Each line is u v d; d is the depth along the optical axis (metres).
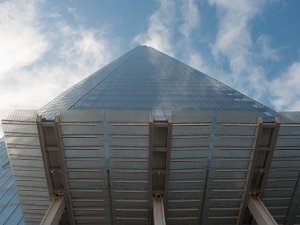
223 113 19.70
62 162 19.83
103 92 44.53
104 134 19.50
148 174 19.98
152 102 38.31
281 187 21.06
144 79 55.41
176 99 40.38
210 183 20.48
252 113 19.55
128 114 19.33
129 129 19.31
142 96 41.81
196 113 19.64
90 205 21.31
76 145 19.69
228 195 20.94
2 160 44.44
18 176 20.98
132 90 45.91
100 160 19.94
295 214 22.14
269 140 19.77
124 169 19.97
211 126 19.62
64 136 19.52
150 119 19.12
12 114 19.36
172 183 20.38
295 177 20.75
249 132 19.61
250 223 21.86
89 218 21.86
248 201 20.89
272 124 19.34
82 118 19.41
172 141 19.56
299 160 20.23
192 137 19.50
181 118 19.55
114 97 41.19
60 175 20.70
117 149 19.69
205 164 20.08
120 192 20.69
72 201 21.11
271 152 19.72
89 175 20.28
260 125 19.23
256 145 19.44
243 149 19.77
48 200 21.72
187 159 19.86
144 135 19.31
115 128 19.41
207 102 39.16
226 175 20.30
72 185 20.62
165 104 37.38
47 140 19.80
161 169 20.02
